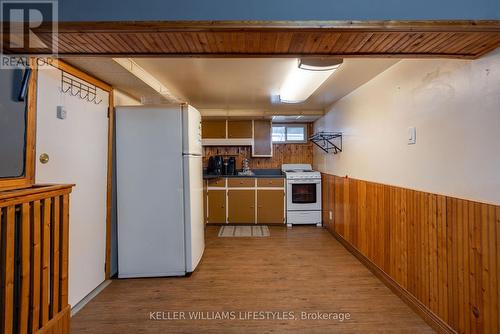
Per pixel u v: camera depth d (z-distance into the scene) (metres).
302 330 2.04
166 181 2.94
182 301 2.46
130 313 2.27
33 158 1.82
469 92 1.73
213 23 1.30
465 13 1.30
